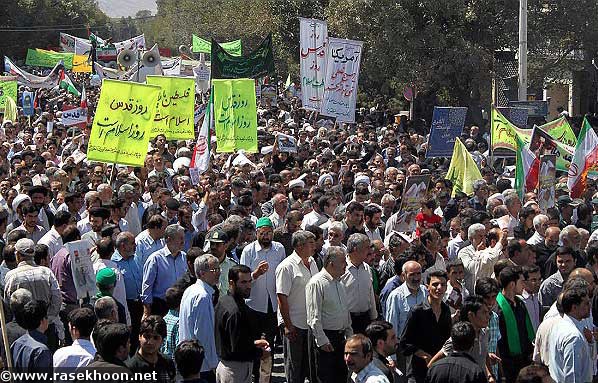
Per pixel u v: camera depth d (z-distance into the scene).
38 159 16.69
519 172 15.02
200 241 11.40
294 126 28.48
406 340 8.62
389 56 33.59
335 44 21.19
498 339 8.80
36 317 7.54
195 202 13.91
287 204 12.75
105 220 11.36
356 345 6.93
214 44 24.91
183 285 9.02
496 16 33.81
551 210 12.61
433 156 19.17
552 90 43.12
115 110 14.19
